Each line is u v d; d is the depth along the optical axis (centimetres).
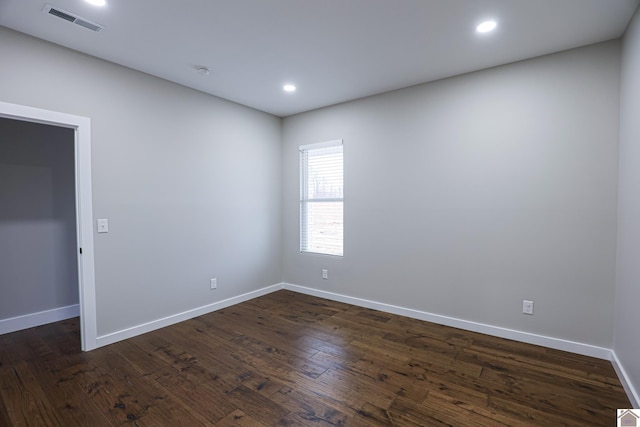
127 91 304
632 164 214
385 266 378
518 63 290
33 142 340
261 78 330
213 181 383
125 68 302
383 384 228
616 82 251
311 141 441
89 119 279
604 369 244
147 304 322
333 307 397
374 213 384
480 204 312
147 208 321
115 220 297
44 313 346
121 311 303
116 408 203
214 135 383
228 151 400
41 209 345
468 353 273
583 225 266
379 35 247
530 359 261
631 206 216
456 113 323
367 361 261
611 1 203
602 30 238
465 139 318
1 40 234
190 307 361
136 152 311
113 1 203
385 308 379
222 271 395
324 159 436
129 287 308
